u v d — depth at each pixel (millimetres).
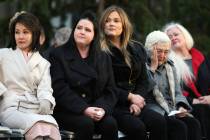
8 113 12203
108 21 14062
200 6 22625
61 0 22047
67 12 22188
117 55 14023
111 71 13531
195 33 22703
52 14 21719
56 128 11984
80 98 12938
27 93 12523
